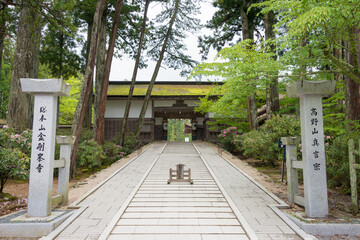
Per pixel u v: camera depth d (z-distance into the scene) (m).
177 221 5.04
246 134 13.82
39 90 5.18
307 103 5.24
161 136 27.48
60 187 6.09
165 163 12.80
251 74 6.70
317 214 4.97
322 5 4.69
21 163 6.67
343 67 5.41
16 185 9.91
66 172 6.20
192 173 10.25
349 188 6.87
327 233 4.48
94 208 5.83
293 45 6.84
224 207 5.94
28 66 11.49
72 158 10.91
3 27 11.66
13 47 15.72
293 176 6.07
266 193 7.11
